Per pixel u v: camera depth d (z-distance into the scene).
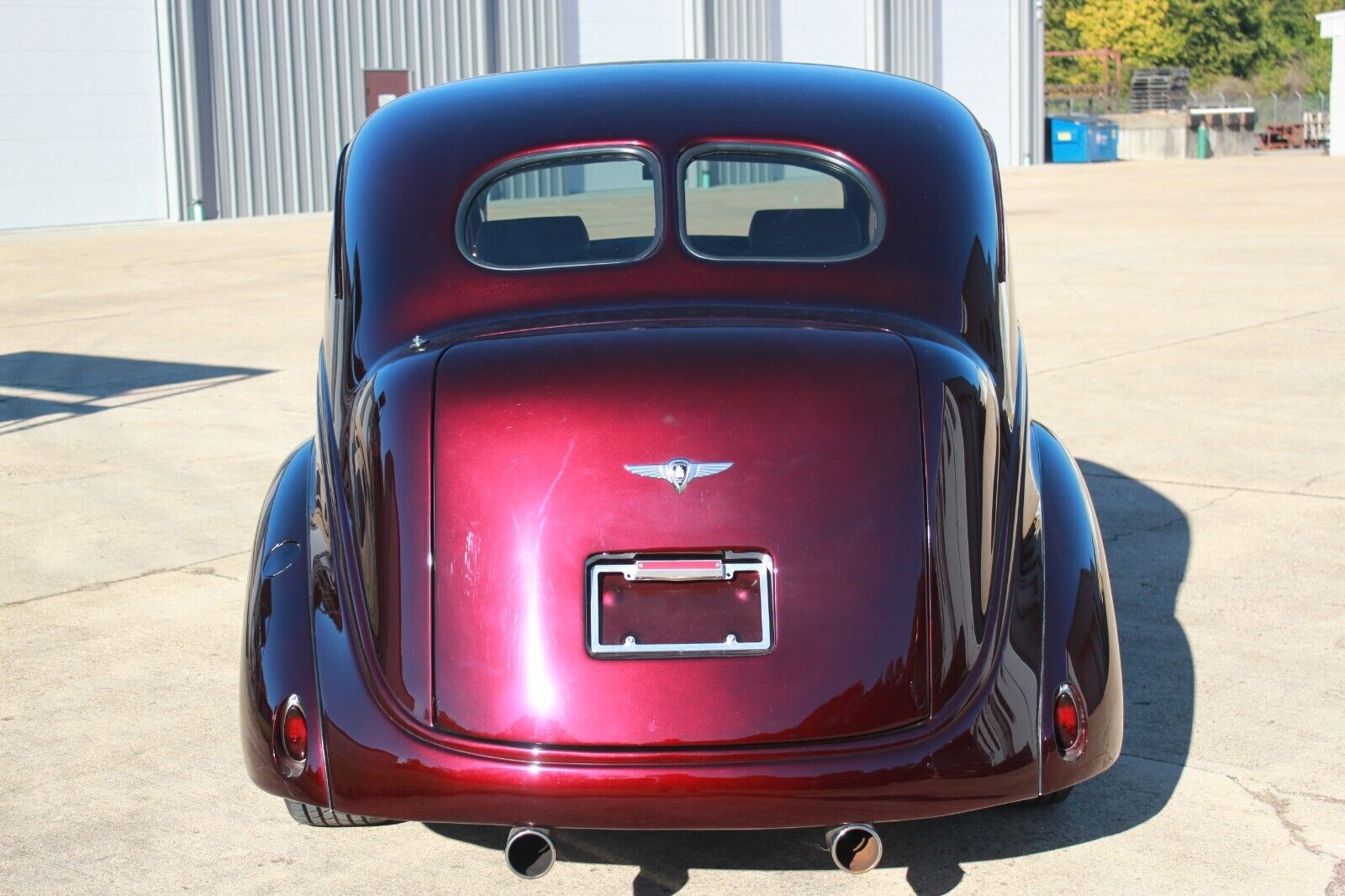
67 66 23.23
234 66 24.97
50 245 20.31
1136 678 4.07
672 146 3.25
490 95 3.54
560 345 2.89
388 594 2.78
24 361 10.31
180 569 5.38
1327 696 3.92
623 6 30.39
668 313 3.03
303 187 26.14
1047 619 2.85
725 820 2.61
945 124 3.44
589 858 3.19
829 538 2.71
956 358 2.93
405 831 3.36
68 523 6.05
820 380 2.80
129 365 10.10
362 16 26.56
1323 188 25.41
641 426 2.75
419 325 3.10
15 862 3.22
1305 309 11.20
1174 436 7.04
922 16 35.44
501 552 2.72
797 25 33.12
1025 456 3.12
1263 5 83.00
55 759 3.76
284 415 8.26
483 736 2.66
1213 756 3.58
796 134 3.28
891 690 2.66
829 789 2.59
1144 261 14.93
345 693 2.75
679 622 2.69
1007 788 2.67
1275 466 6.41
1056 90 65.12
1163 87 53.00
